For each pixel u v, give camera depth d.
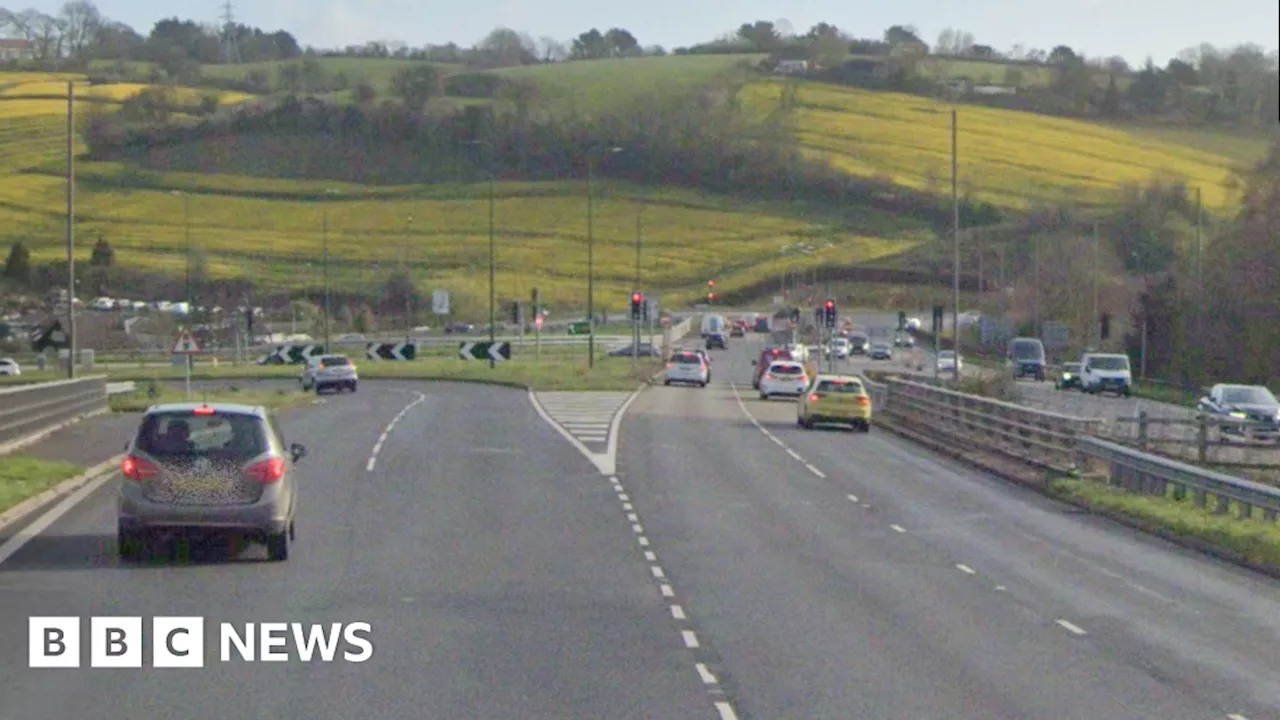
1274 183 57.31
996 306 105.44
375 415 46.28
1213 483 22.89
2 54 168.00
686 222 149.00
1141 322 73.50
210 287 118.94
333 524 21.28
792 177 152.50
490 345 77.12
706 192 155.62
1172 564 19.12
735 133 157.12
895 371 77.94
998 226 115.62
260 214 142.62
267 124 159.12
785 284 135.12
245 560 17.81
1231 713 10.95
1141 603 16.02
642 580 16.72
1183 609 15.73
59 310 100.38
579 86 170.75
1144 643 13.72
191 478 17.12
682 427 42.53
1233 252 61.44
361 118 159.12
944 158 146.25
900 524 22.55
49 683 11.45
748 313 131.25
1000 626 14.41
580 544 19.56
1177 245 83.50
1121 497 24.88
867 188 149.50
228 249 131.25
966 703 11.07
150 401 49.84
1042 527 22.72
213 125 156.50
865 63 159.12
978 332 101.62
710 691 11.30
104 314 98.50
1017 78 105.12
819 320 92.94
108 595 15.35
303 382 65.75
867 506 24.80
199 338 94.62
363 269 130.25
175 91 160.00
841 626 14.17
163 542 18.94
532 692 11.20
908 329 114.69
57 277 113.00
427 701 10.88
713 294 123.75
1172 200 83.44
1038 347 79.56
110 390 54.97
